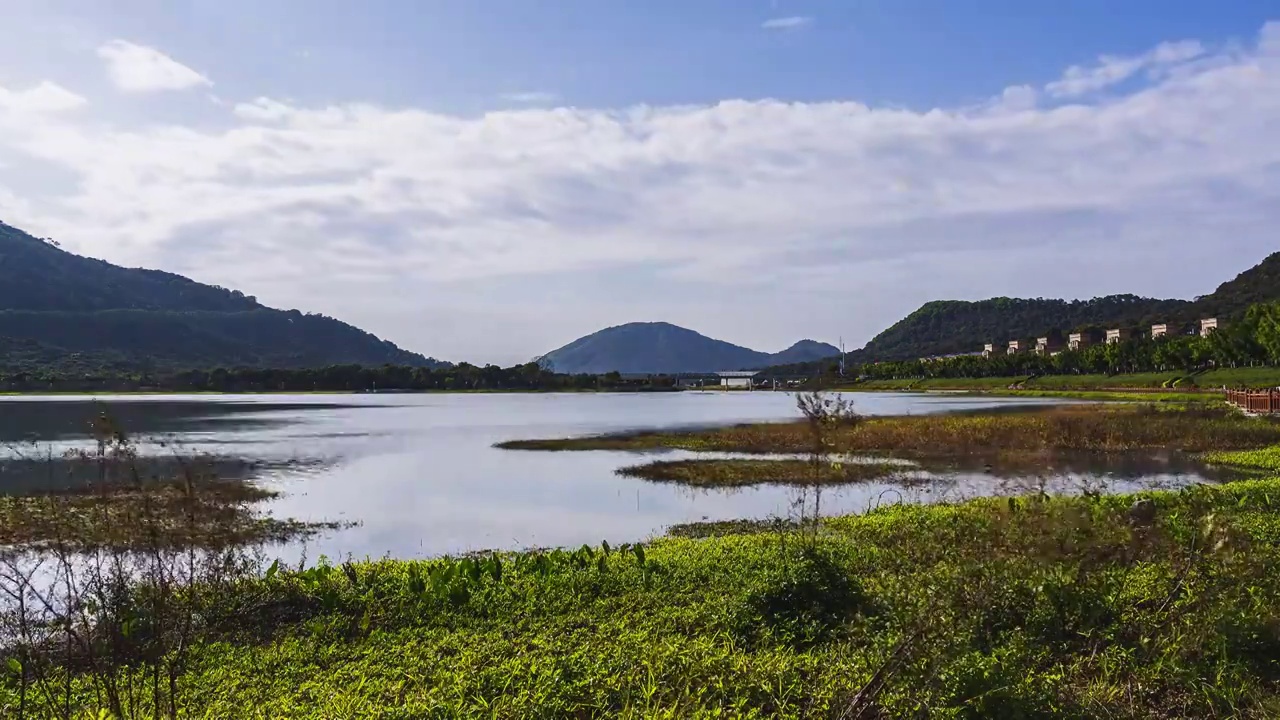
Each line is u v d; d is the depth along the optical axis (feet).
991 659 19.04
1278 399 133.39
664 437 136.98
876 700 19.13
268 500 74.49
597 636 26.50
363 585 33.73
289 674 24.64
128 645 21.84
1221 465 91.35
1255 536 35.27
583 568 36.24
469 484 85.40
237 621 29.91
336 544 56.44
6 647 25.23
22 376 362.12
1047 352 465.47
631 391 539.70
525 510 69.92
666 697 20.75
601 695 20.40
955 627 19.80
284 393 446.19
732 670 22.02
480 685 21.43
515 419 203.31
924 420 140.26
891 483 83.10
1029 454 104.73
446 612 30.35
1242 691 20.34
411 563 39.06
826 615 26.61
